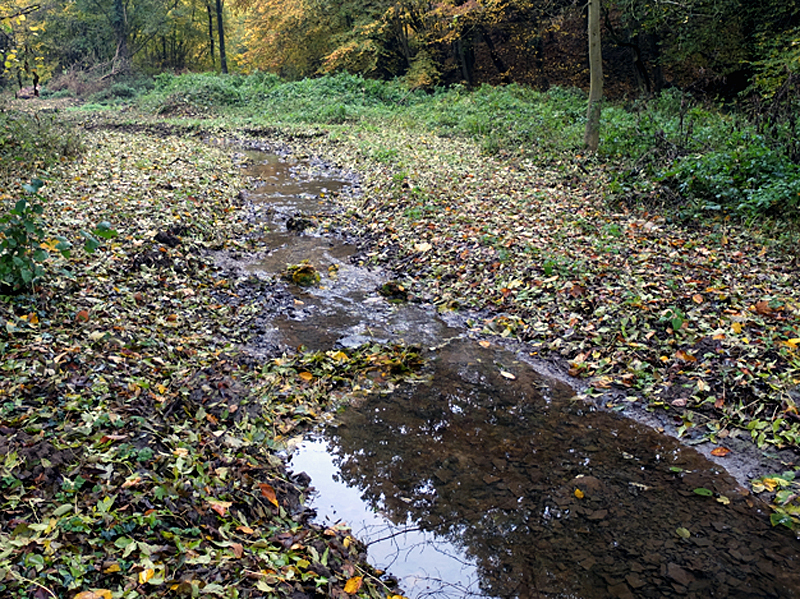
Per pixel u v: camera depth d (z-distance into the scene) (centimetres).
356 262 838
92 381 414
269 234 952
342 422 469
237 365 523
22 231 474
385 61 3077
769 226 825
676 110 1598
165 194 975
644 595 309
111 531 281
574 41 2941
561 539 349
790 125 957
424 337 623
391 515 368
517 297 673
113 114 2381
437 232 882
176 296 638
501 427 466
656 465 419
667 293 622
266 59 3328
